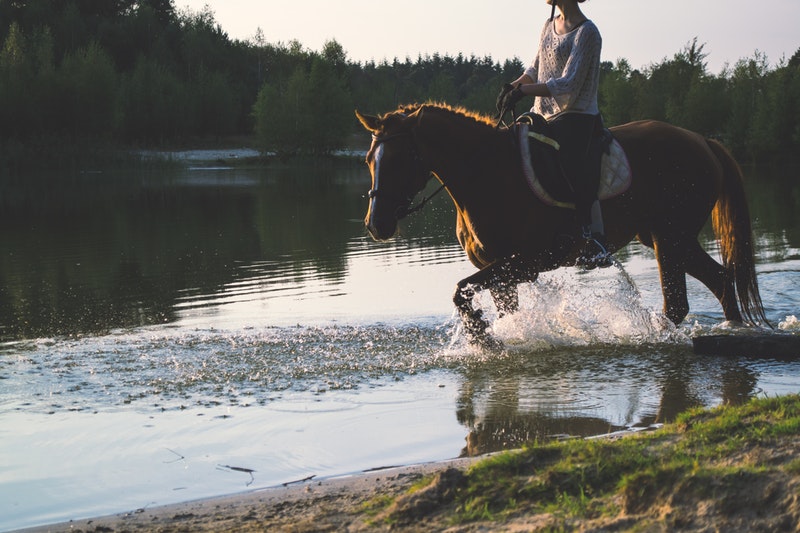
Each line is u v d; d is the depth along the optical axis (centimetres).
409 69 16775
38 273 1217
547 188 660
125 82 7825
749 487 321
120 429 533
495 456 401
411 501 359
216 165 6334
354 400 587
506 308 716
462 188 667
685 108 7469
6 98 6056
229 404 583
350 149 8494
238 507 400
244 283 1112
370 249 1452
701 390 585
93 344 770
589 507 335
